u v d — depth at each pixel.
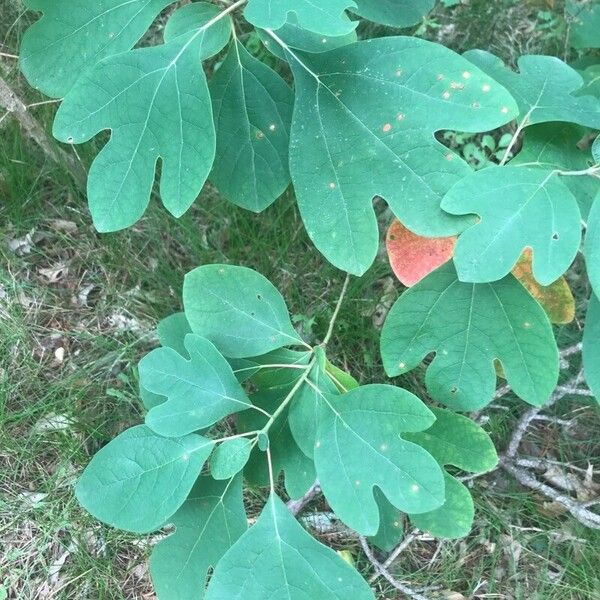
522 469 0.90
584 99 0.68
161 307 0.97
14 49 1.00
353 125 0.64
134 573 0.87
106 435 0.92
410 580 0.87
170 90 0.63
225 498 0.65
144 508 0.61
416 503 0.60
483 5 1.07
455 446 0.66
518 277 0.70
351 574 0.61
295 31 0.66
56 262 1.00
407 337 0.65
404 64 0.63
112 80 0.62
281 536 0.62
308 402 0.65
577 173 0.63
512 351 0.65
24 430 0.92
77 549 0.87
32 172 1.00
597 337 0.63
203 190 0.99
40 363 0.94
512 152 0.99
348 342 0.94
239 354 0.66
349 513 0.61
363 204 0.63
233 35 0.69
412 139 0.63
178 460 0.62
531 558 0.87
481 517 0.88
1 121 0.95
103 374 0.94
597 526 0.86
